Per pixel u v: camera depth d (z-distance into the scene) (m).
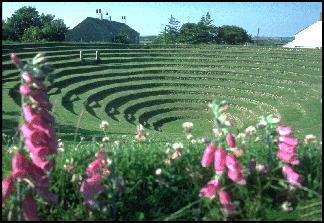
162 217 4.30
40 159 3.71
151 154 5.41
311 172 5.08
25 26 88.94
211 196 4.25
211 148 4.32
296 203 4.68
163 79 59.03
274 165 4.96
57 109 37.53
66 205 4.64
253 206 4.41
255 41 119.25
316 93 49.69
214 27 101.31
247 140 5.73
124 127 33.19
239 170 4.19
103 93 50.09
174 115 48.31
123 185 4.41
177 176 4.88
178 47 75.75
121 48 73.06
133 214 4.47
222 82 57.28
